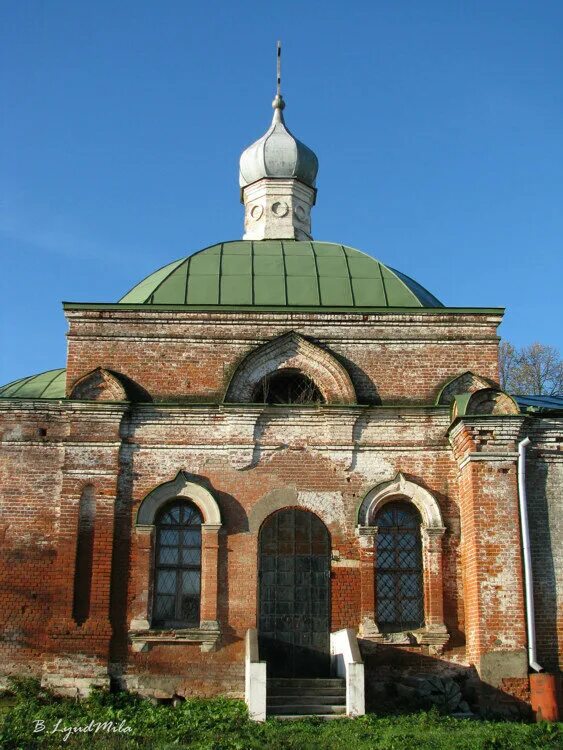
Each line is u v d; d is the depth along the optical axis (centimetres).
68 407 2456
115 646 2311
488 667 2231
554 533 2397
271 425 2491
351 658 2125
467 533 2369
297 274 2786
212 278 2753
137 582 2359
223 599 2367
